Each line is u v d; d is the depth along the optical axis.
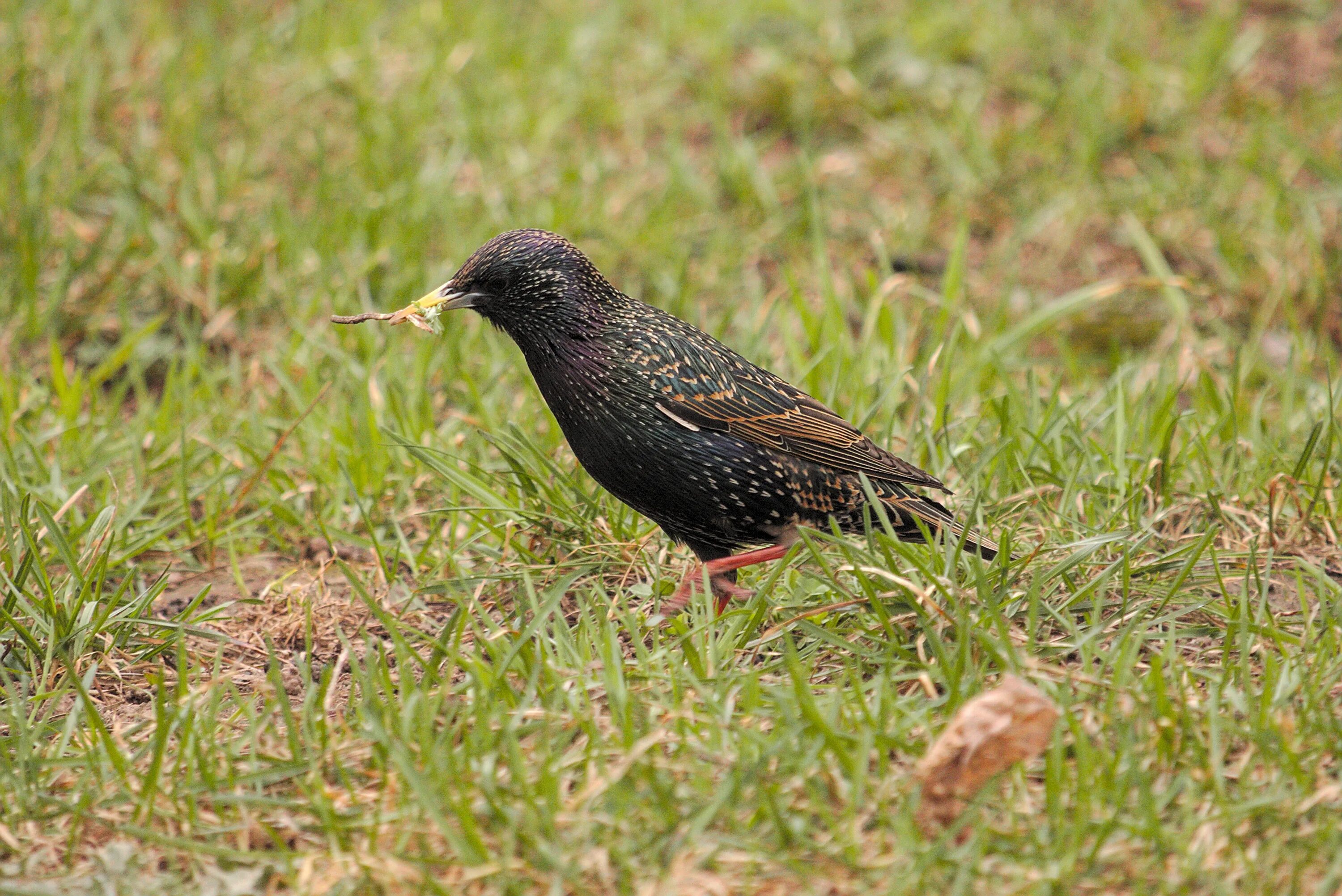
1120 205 14.68
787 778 6.39
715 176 14.84
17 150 13.48
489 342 11.91
